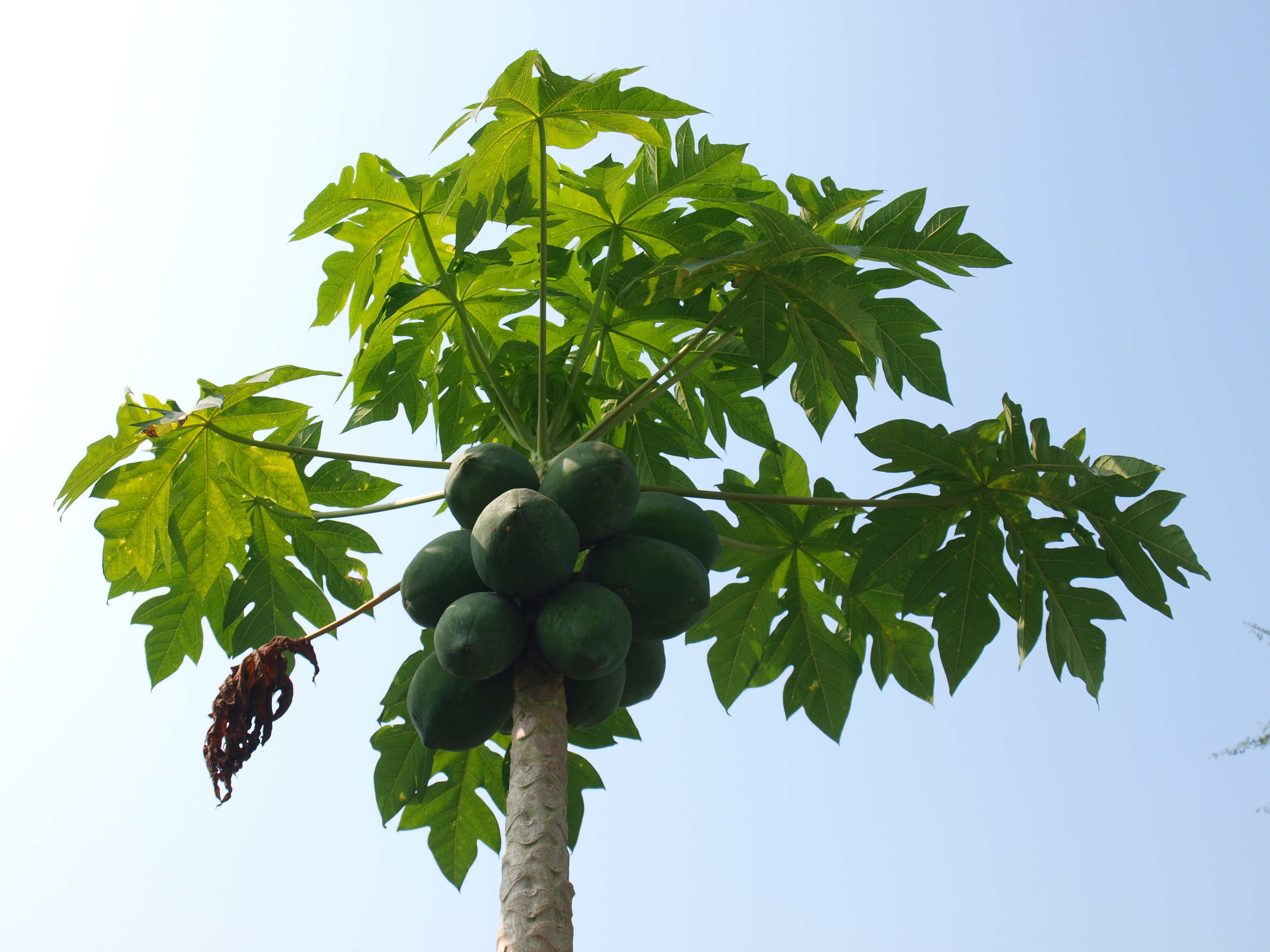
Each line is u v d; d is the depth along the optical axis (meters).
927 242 4.44
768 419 5.39
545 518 3.23
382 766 4.79
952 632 4.74
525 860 2.98
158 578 5.14
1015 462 4.52
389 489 5.27
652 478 5.32
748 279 4.33
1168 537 4.41
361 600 5.25
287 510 4.71
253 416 4.66
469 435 5.30
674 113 4.18
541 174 4.23
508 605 3.32
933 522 4.75
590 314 4.94
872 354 4.41
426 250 5.10
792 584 5.15
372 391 5.24
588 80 4.04
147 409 4.41
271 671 3.90
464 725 3.48
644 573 3.42
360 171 4.76
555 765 3.19
